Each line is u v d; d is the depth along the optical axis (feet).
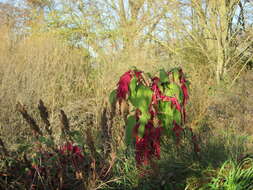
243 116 15.48
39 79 15.47
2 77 14.73
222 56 28.73
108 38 29.68
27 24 34.88
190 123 11.97
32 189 6.30
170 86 6.64
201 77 17.76
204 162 8.41
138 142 6.78
